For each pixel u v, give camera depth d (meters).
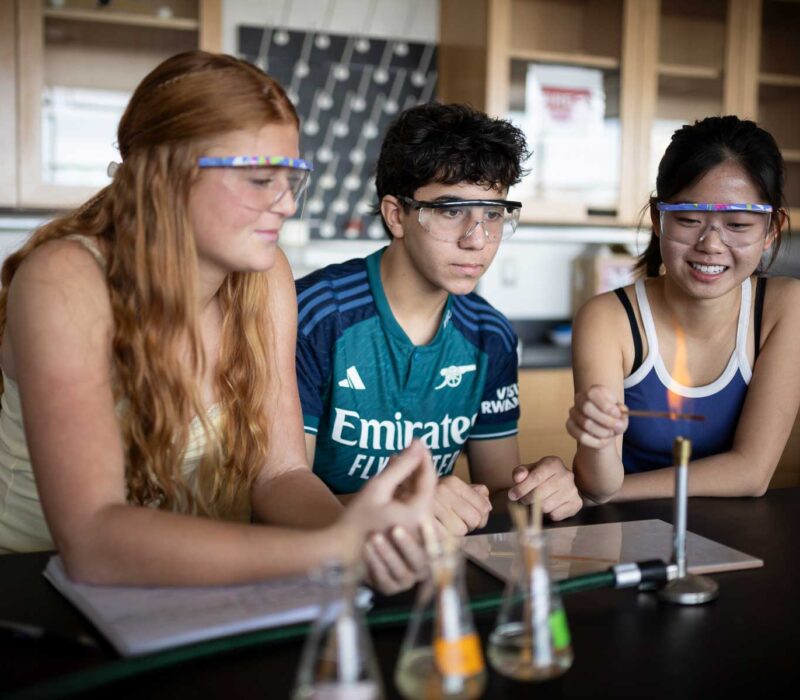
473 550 1.17
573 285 4.21
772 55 4.02
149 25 3.31
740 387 1.75
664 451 1.79
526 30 3.65
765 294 1.75
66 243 1.14
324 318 1.63
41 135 3.21
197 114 1.06
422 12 3.91
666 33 3.85
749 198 1.55
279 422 1.36
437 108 1.56
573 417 1.32
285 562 0.94
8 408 1.36
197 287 1.14
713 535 1.27
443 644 0.70
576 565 1.10
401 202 1.56
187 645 0.82
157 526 0.97
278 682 0.79
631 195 3.85
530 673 0.77
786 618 0.95
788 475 2.21
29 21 3.16
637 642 0.88
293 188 1.11
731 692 0.77
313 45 3.74
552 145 3.73
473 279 1.56
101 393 1.08
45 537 1.37
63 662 0.83
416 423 1.71
